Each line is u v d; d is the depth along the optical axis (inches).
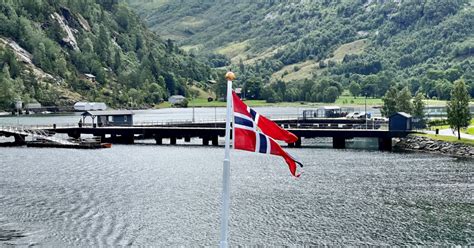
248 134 1187.9
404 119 5438.0
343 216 2770.7
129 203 3024.1
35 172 3941.9
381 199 3127.5
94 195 3206.2
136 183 3565.5
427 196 3198.8
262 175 3875.5
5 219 2682.1
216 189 3393.2
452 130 5782.5
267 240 2405.3
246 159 4677.7
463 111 5270.7
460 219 2711.6
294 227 2588.6
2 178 3703.3
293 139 1200.2
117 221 2672.2
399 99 7308.1
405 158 4729.3
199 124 6791.3
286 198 3147.1
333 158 4724.4
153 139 6560.0
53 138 5615.2
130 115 6545.3
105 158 4687.5
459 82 5319.9
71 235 2453.2
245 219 2716.5
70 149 5329.7
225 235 1223.5
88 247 2304.4
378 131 5442.9
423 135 5580.7
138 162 4466.0
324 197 3174.2
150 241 2385.6
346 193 3277.6
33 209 2871.6
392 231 2527.1
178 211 2861.7
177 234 2484.0
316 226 2603.3
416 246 2327.8
